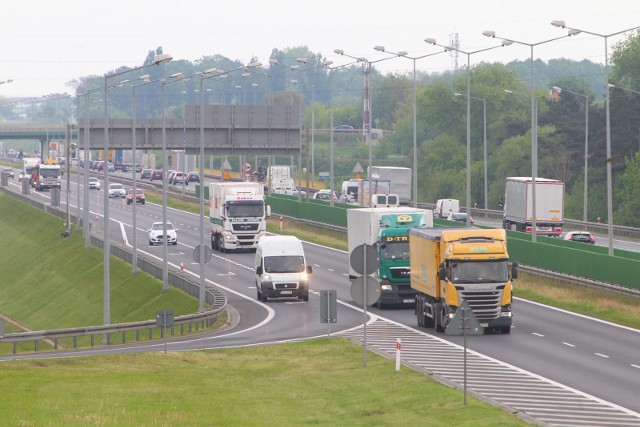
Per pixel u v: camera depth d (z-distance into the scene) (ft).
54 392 284.41
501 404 256.52
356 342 371.56
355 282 315.37
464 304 255.29
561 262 532.32
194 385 301.63
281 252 513.04
